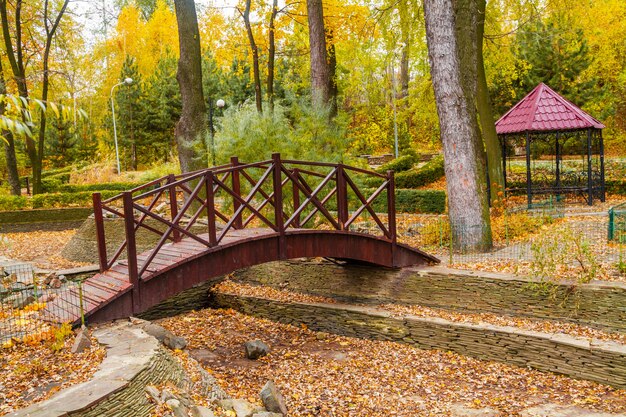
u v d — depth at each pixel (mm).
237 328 12039
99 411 4902
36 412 4664
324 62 17000
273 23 22453
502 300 10008
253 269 14359
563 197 19047
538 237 12844
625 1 27625
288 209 13797
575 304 9180
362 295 12023
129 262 7859
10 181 23859
